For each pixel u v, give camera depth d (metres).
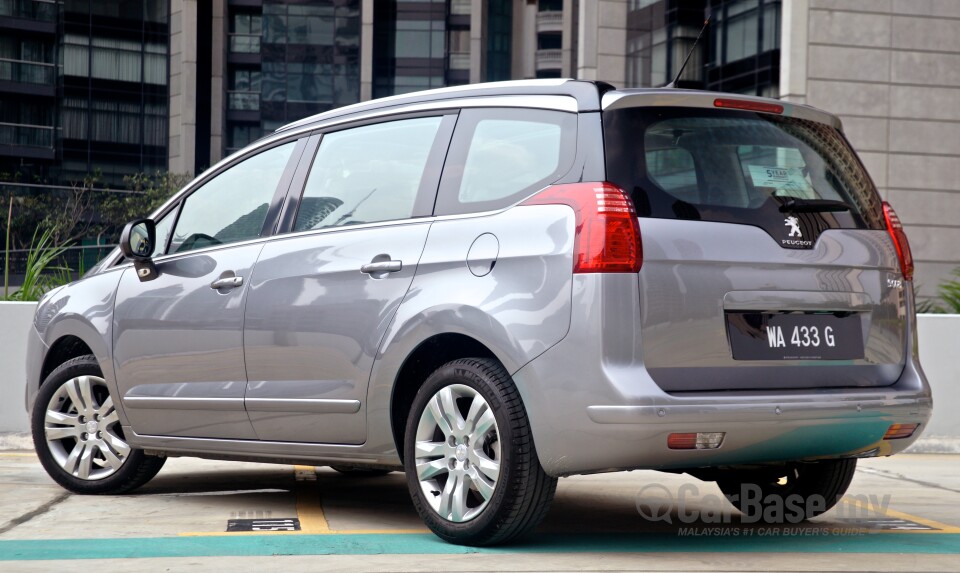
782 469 5.84
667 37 48.03
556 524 5.71
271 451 5.73
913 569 4.62
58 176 78.62
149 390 6.29
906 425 5.08
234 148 86.56
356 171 5.65
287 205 5.89
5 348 9.42
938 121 40.88
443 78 83.69
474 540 4.92
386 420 5.20
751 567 4.61
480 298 4.82
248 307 5.80
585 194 4.64
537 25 87.75
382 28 83.62
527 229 4.78
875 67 40.53
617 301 4.52
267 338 5.68
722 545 5.16
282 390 5.61
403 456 5.31
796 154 5.16
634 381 4.47
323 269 5.50
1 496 6.57
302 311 5.54
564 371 4.56
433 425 5.07
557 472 4.65
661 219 4.66
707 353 4.66
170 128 84.00
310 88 81.81
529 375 4.64
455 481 4.96
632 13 51.16
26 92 78.25
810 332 4.94
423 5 83.62
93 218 72.75
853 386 5.02
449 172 5.23
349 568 4.50
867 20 40.41
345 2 81.81
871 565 4.70
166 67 83.75
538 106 5.04
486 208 5.00
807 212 5.04
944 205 41.03
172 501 6.44
